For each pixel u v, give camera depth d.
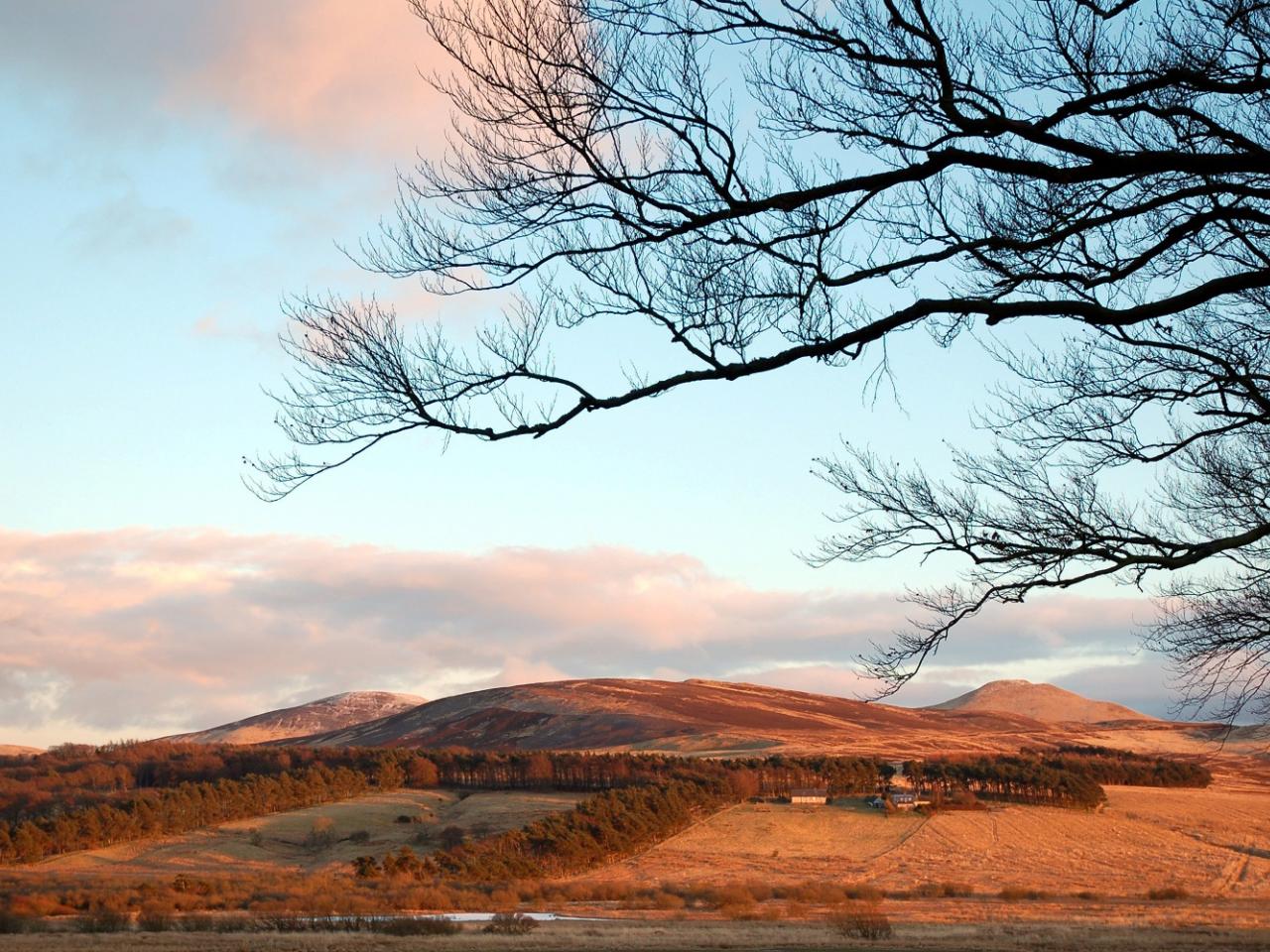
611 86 6.51
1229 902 77.81
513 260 6.82
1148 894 82.69
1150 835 111.75
